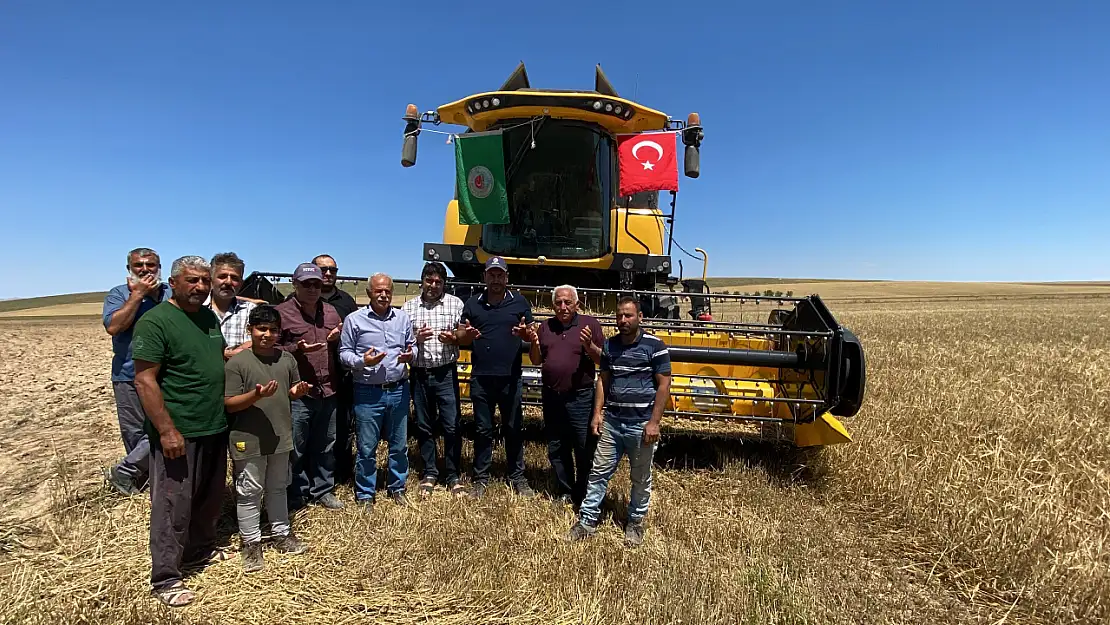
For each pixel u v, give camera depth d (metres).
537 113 7.18
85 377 12.52
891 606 3.51
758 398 5.16
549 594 3.49
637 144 7.10
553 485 5.37
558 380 4.74
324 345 4.72
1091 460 5.36
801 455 5.88
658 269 7.13
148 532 4.24
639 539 4.30
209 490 3.88
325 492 4.87
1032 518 4.13
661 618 3.28
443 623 3.26
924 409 6.46
